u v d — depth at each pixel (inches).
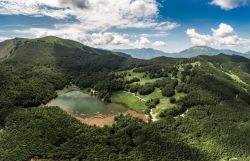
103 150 6988.2
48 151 6820.9
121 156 6825.8
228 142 7741.1
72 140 7391.7
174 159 6717.5
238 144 7662.4
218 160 6948.8
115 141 7549.2
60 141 7391.7
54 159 6589.6
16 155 6574.8
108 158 6648.6
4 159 6427.2
